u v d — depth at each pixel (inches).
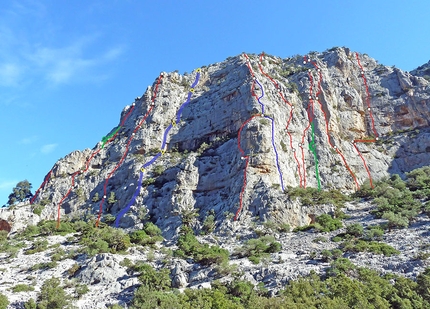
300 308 1913.1
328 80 6230.3
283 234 3531.0
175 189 4564.5
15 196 6008.9
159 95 6486.2
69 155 6122.1
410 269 2332.7
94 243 3422.7
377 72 6589.6
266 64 6510.8
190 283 2667.3
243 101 5442.9
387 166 5216.5
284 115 5315.0
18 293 2719.0
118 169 5541.3
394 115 5890.8
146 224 4180.6
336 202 4148.6
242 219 3833.7
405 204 3732.8
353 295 1996.8
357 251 2775.6
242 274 2583.7
